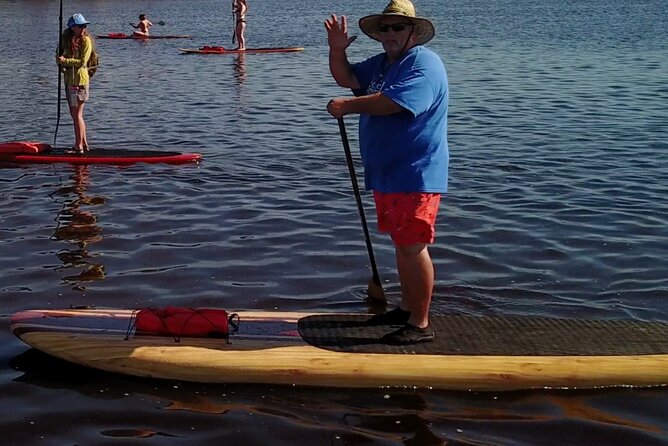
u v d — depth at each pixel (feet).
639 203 29.01
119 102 55.31
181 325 16.72
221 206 28.63
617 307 19.92
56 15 180.04
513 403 15.46
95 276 21.65
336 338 16.92
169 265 22.56
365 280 21.63
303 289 20.95
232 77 70.49
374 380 15.88
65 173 33.40
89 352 16.33
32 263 22.54
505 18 154.92
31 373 16.35
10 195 29.78
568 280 21.70
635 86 60.54
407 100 15.52
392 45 16.17
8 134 43.65
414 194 16.14
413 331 16.84
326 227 26.21
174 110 51.90
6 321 18.69
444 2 236.63
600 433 14.42
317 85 64.08
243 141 41.34
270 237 25.11
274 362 16.01
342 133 18.74
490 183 32.04
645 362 16.12
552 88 60.34
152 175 33.30
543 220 26.94
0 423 14.51
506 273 22.21
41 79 68.90
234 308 19.67
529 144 39.86
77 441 14.01
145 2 266.57
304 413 15.03
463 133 43.01
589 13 168.14
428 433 14.39
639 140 40.47
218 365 15.94
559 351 16.55
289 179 32.91
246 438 14.17
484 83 63.82
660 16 153.79
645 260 23.17
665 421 14.83
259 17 179.11
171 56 90.84
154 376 16.16
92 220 26.73
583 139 40.98
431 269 16.62
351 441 14.10
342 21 16.93
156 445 13.91
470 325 17.78
